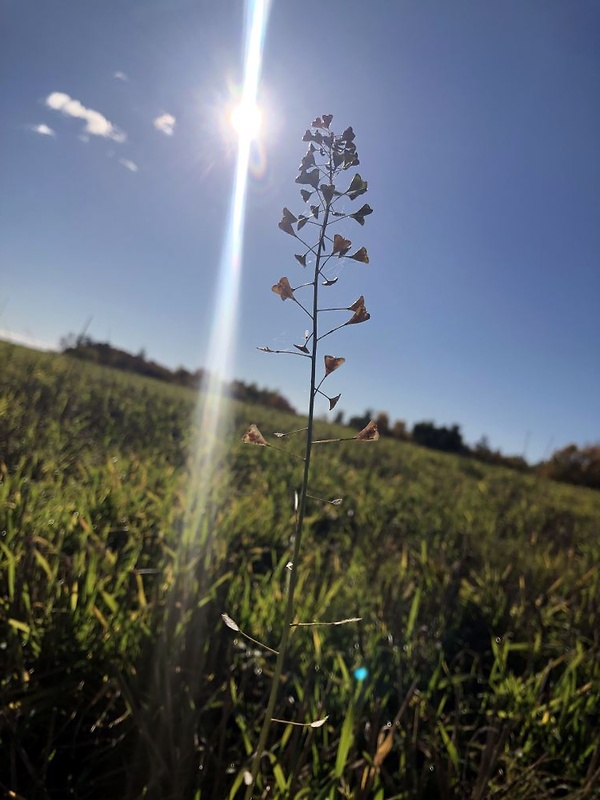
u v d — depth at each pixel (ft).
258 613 9.05
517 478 43.01
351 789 6.35
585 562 16.08
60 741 6.49
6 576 8.00
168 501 12.69
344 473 25.29
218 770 5.99
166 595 8.37
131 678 6.97
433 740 6.95
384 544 15.20
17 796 5.39
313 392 3.69
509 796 6.48
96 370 40.63
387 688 8.29
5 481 11.66
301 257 3.71
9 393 23.03
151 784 5.72
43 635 7.05
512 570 14.17
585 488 53.21
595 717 8.59
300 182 3.72
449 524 19.60
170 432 25.02
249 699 7.75
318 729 6.75
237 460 22.39
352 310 3.65
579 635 10.61
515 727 7.89
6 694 6.31
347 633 9.43
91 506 11.46
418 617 10.66
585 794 6.36
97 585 8.10
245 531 12.82
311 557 11.34
